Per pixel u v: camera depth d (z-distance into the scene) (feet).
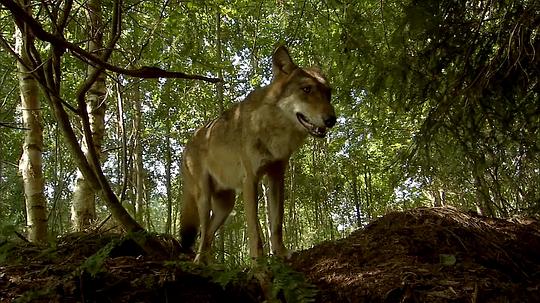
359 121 34.83
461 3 15.53
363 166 61.52
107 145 65.16
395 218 15.11
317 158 63.57
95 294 12.08
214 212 18.99
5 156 52.75
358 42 16.74
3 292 12.19
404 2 16.89
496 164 17.69
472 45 15.80
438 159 17.88
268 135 16.29
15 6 6.70
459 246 13.57
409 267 12.25
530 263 13.89
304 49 22.15
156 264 13.43
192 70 36.88
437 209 15.40
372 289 11.74
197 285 12.76
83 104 14.26
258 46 44.21
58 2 12.00
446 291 11.27
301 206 80.38
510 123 16.70
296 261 14.66
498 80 15.88
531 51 14.97
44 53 31.17
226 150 17.44
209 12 29.55
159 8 26.50
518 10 14.87
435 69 16.47
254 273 12.39
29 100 25.91
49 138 54.13
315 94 15.97
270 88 16.78
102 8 22.52
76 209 28.63
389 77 16.80
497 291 11.39
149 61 29.89
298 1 21.80
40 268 13.82
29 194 25.02
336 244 14.33
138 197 47.88
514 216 18.52
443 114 16.26
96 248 16.34
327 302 12.17
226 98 52.13
